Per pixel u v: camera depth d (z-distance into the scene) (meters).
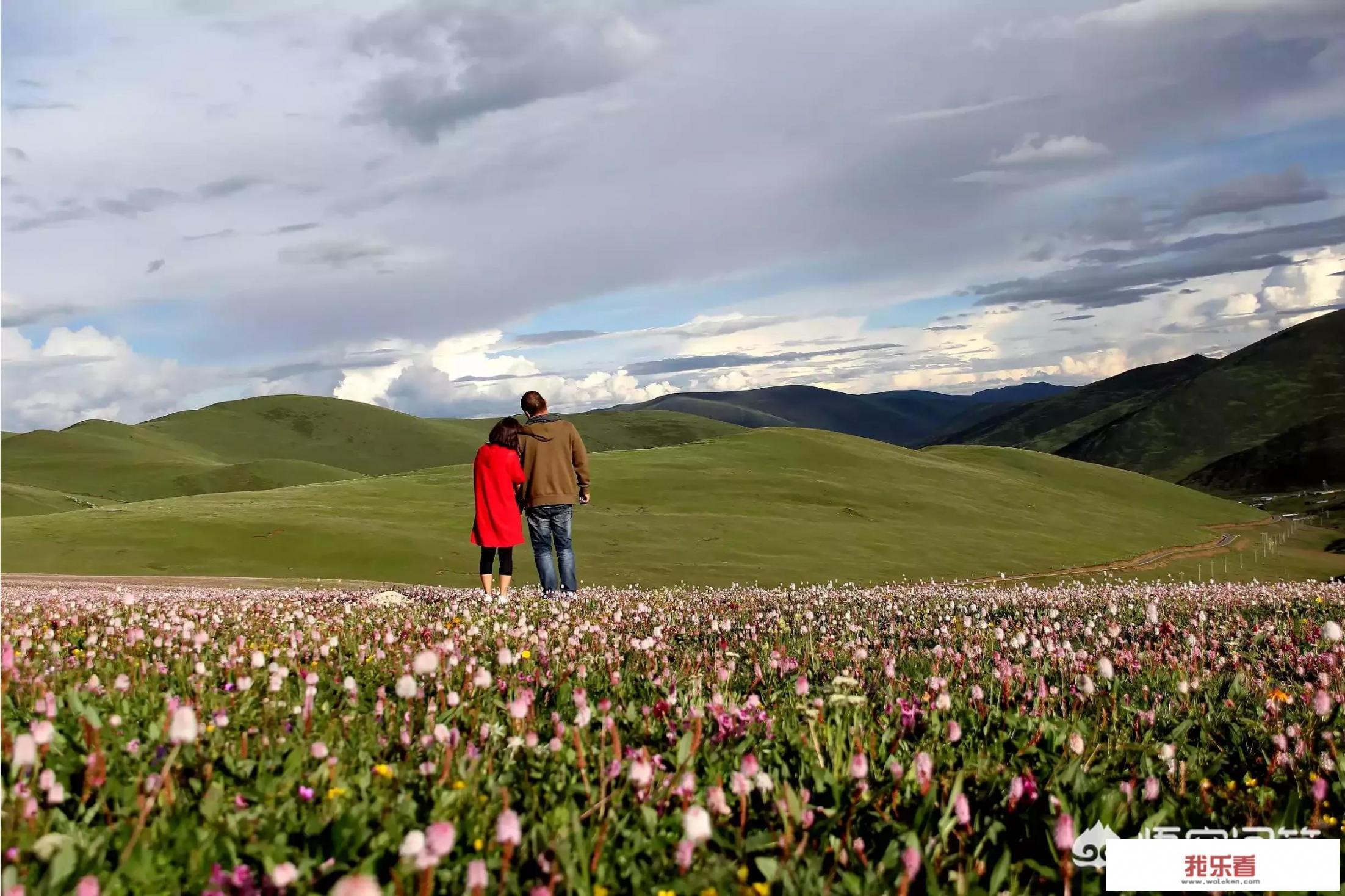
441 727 4.06
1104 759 4.34
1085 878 3.19
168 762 3.29
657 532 99.31
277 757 3.96
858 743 4.31
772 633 9.52
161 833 3.15
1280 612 11.26
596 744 4.39
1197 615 11.13
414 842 2.54
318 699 5.32
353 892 2.04
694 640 9.30
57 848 2.87
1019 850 3.48
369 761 3.94
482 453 14.88
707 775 3.91
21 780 3.42
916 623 10.73
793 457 170.62
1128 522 166.50
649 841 3.22
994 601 14.05
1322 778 4.06
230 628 9.46
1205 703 5.74
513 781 3.77
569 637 8.49
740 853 3.21
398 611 11.95
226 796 3.51
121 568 67.50
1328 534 193.38
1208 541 160.38
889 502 141.00
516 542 14.83
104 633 8.19
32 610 10.16
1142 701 5.79
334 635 8.42
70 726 4.31
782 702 5.54
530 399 15.32
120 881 2.85
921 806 3.57
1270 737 4.72
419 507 104.19
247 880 2.82
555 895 2.93
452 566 74.38
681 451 173.88
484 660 6.68
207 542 77.69
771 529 106.75
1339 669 6.62
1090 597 14.59
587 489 15.54
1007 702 5.46
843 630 9.71
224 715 4.25
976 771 3.94
